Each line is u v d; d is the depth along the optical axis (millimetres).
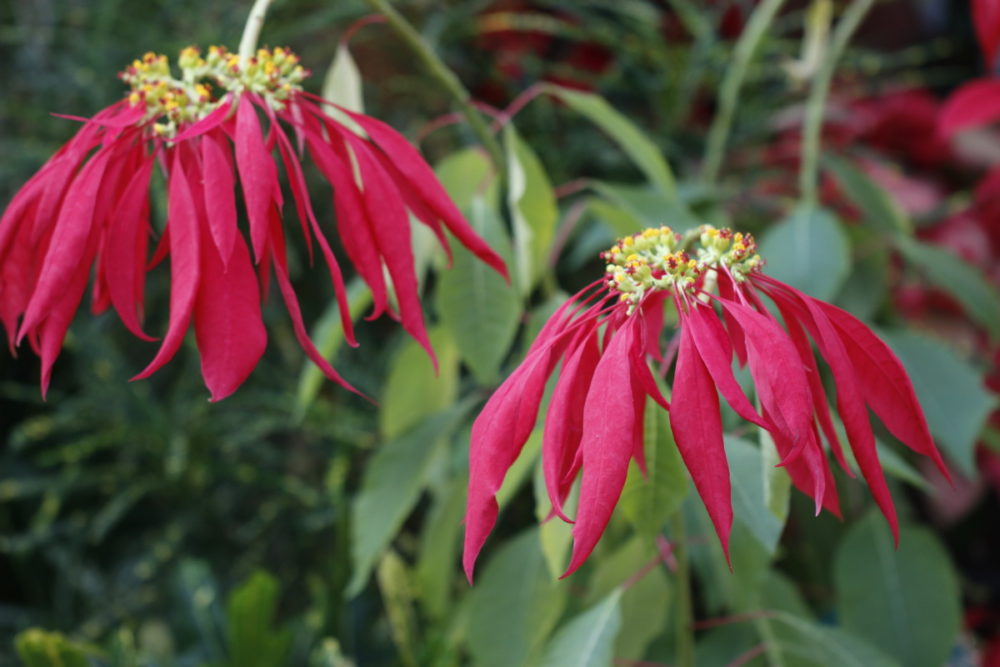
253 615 1037
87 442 1399
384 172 745
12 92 1565
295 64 753
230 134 724
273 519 1497
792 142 1608
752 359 665
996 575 1530
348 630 1272
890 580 1132
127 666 1089
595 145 1504
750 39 1301
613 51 1581
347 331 732
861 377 695
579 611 1145
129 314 722
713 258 693
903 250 1251
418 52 924
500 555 1074
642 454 717
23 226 738
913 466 1331
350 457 1477
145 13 1525
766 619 992
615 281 683
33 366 1624
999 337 1224
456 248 946
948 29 1786
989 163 1605
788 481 759
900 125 1605
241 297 703
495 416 676
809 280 1112
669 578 1086
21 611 1492
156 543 1474
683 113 1522
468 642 1042
